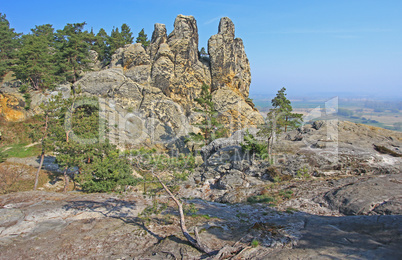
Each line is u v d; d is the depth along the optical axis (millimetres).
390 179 18516
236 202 20172
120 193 17562
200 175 28500
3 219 14727
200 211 17141
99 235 13188
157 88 58250
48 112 30484
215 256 9773
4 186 28750
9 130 45156
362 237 9461
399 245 8188
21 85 56875
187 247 11406
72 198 19734
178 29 62938
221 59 62969
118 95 55656
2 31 76750
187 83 59125
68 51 60156
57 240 12578
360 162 23609
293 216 14266
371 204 14578
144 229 13992
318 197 17828
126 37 85438
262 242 10555
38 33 90750
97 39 81688
